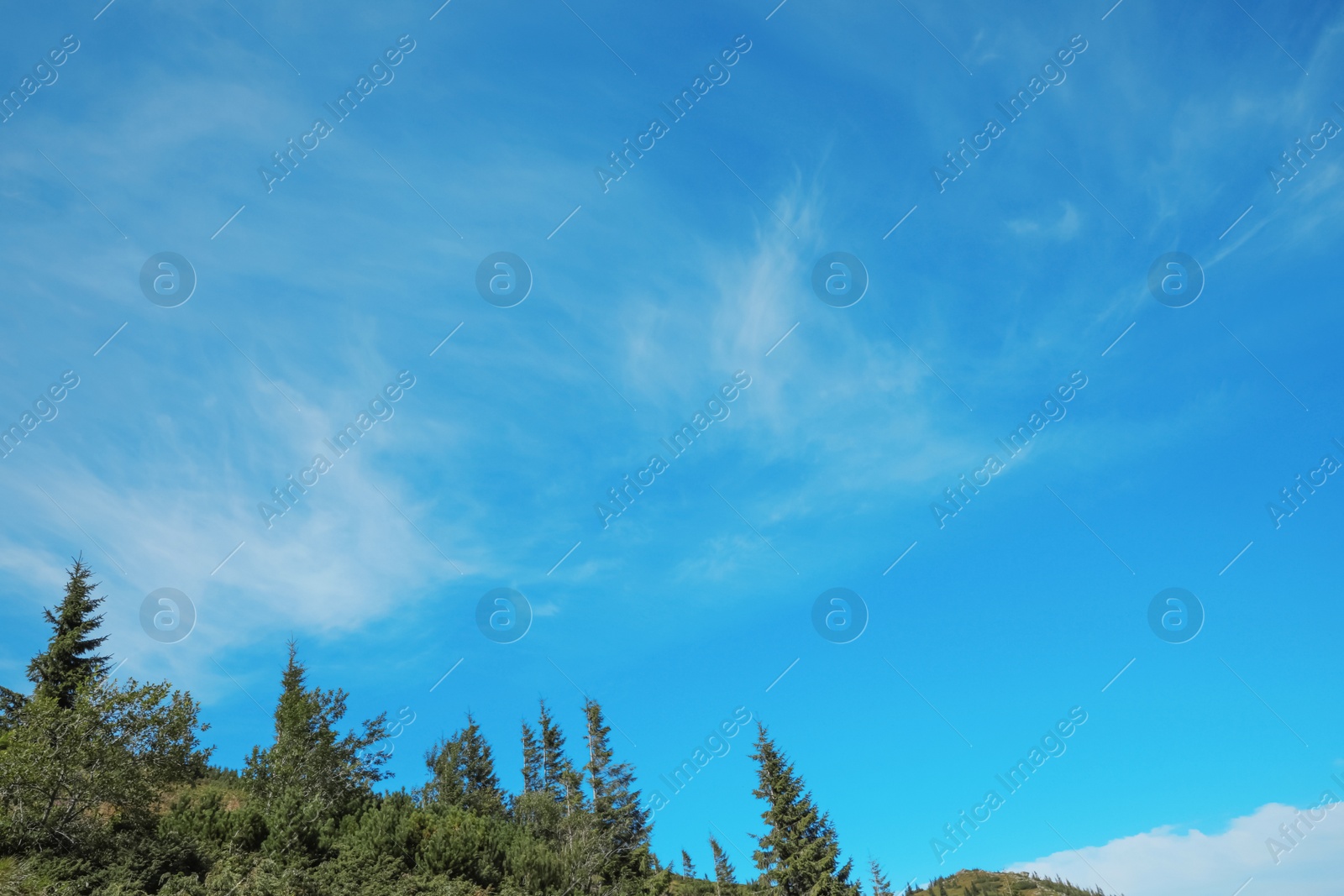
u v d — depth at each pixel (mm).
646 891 35531
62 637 33906
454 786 38312
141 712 20312
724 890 43344
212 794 25469
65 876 16781
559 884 27578
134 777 20078
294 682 38906
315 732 31391
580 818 37406
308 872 21828
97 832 19203
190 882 18062
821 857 36500
